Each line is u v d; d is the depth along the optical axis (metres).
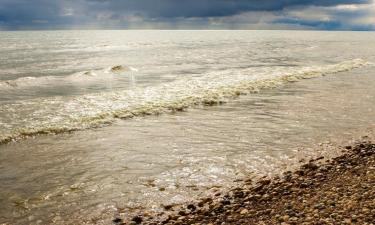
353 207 8.70
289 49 86.06
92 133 17.05
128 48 98.06
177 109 21.83
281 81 31.66
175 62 54.28
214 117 19.94
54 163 13.12
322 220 8.11
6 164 13.02
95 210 9.59
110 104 22.69
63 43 134.38
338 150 14.06
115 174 12.03
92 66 52.09
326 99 24.12
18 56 71.31
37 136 16.58
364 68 40.72
